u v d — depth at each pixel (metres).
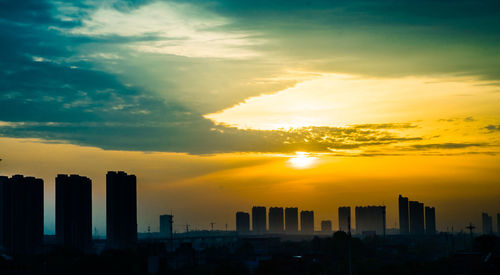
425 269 155.12
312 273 173.25
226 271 152.88
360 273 161.25
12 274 151.38
